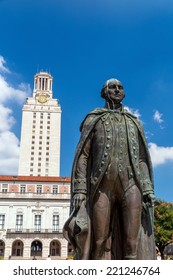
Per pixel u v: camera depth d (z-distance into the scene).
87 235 3.69
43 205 70.12
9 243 66.94
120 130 3.93
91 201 3.82
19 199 70.31
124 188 3.79
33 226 68.75
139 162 4.09
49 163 114.25
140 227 3.82
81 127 4.25
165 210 34.12
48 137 117.31
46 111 120.50
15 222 68.75
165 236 33.09
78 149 3.99
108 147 3.81
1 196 70.06
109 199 3.81
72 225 3.72
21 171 111.88
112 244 3.92
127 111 4.19
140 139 4.12
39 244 69.44
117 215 3.96
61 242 67.62
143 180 4.00
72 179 3.97
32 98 122.31
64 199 70.62
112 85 4.22
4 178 73.56
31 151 114.88
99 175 3.76
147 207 3.89
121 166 3.80
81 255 3.62
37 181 73.81
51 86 126.06
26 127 117.69
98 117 4.00
